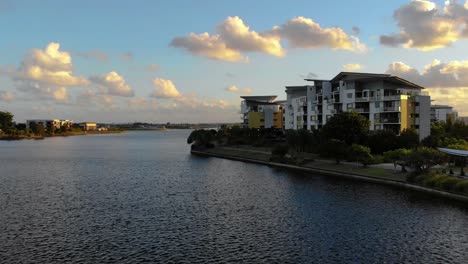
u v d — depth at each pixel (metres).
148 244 39.81
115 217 50.38
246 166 109.19
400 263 34.81
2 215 51.28
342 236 42.16
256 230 44.59
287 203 58.25
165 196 64.31
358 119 105.44
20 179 82.81
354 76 132.12
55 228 45.38
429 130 118.62
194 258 35.97
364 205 55.91
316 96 147.12
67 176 87.94
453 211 51.78
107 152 164.25
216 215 51.41
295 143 115.06
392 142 100.50
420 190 65.50
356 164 92.69
